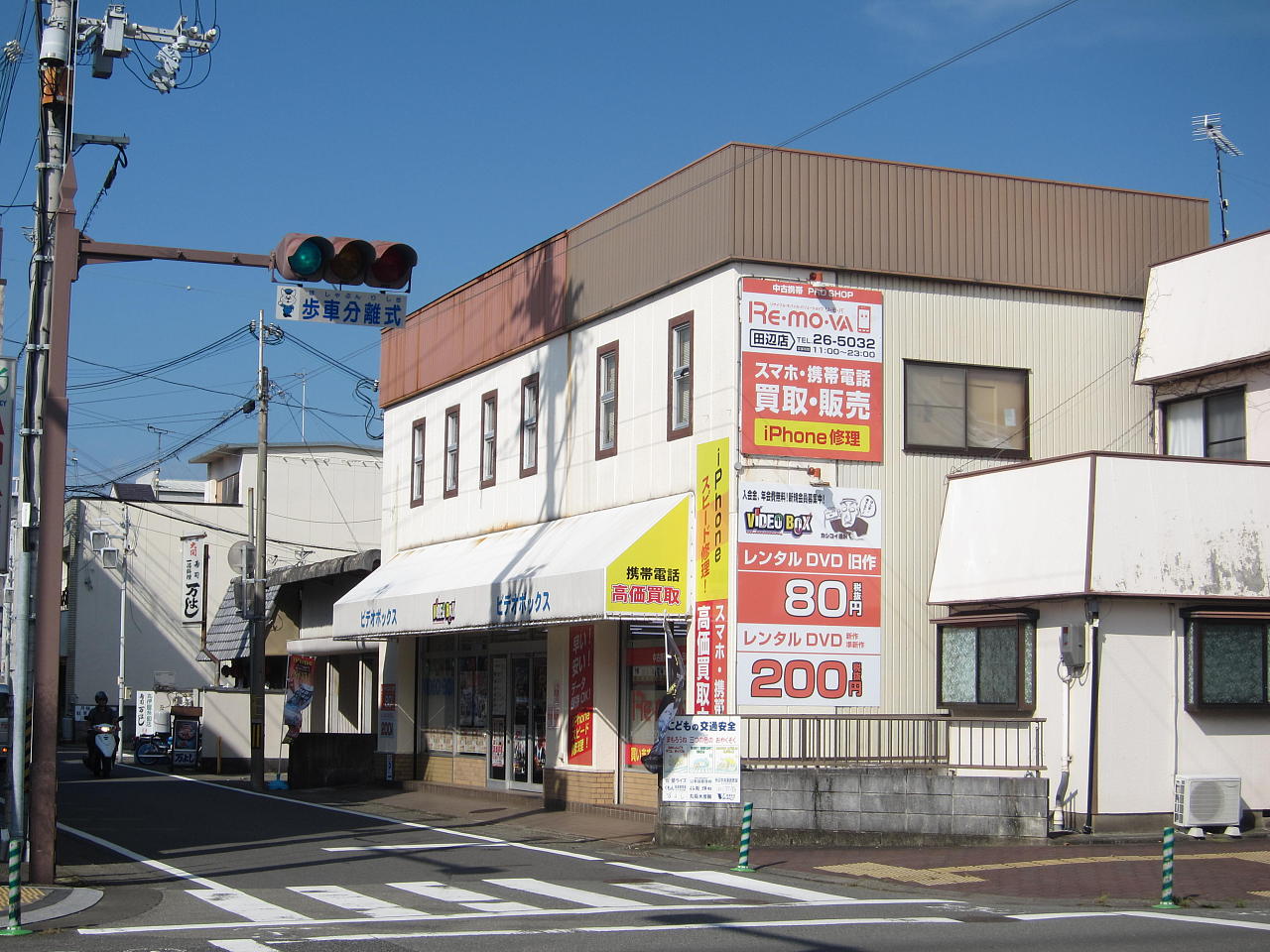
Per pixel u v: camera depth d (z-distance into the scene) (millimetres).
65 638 52500
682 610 19609
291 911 12477
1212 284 20672
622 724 21734
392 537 30625
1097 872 15328
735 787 17812
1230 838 17922
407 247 14125
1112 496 18078
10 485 14461
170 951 10281
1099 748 17703
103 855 16844
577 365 23312
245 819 21719
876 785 17688
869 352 19859
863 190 20094
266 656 37438
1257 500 18875
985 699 19047
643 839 18688
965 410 20422
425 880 14797
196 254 14867
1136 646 18062
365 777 29406
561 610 20125
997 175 20984
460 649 27297
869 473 19750
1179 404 21375
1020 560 18750
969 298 20625
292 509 53312
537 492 24406
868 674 19438
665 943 10773
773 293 19359
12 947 10469
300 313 14375
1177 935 11367
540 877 15125
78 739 50844
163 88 18219
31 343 14945
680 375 20484
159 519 52969
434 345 29094
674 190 20641
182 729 34781
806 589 19203
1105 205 21672
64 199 14523
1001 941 10992
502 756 25328
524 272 25266
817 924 11883
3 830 18312
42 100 15180
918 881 14891
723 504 19031
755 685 18797
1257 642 18500
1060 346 21125
